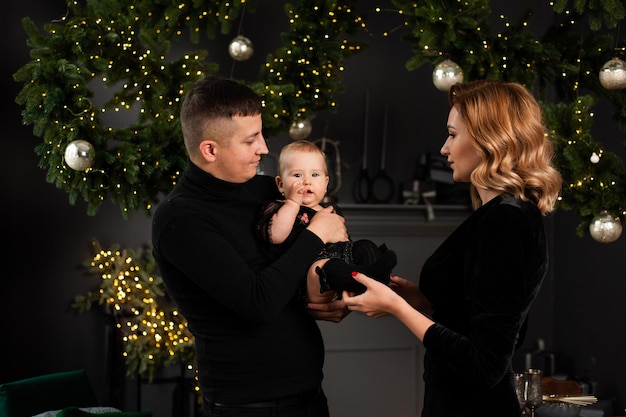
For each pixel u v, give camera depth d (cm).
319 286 222
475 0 326
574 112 337
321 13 368
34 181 458
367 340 500
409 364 505
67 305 464
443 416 210
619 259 454
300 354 220
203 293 216
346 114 505
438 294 214
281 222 219
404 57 510
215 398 219
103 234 470
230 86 214
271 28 491
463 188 501
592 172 337
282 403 217
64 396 377
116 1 337
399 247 503
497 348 192
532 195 209
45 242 461
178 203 211
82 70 315
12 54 449
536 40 344
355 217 493
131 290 448
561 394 428
